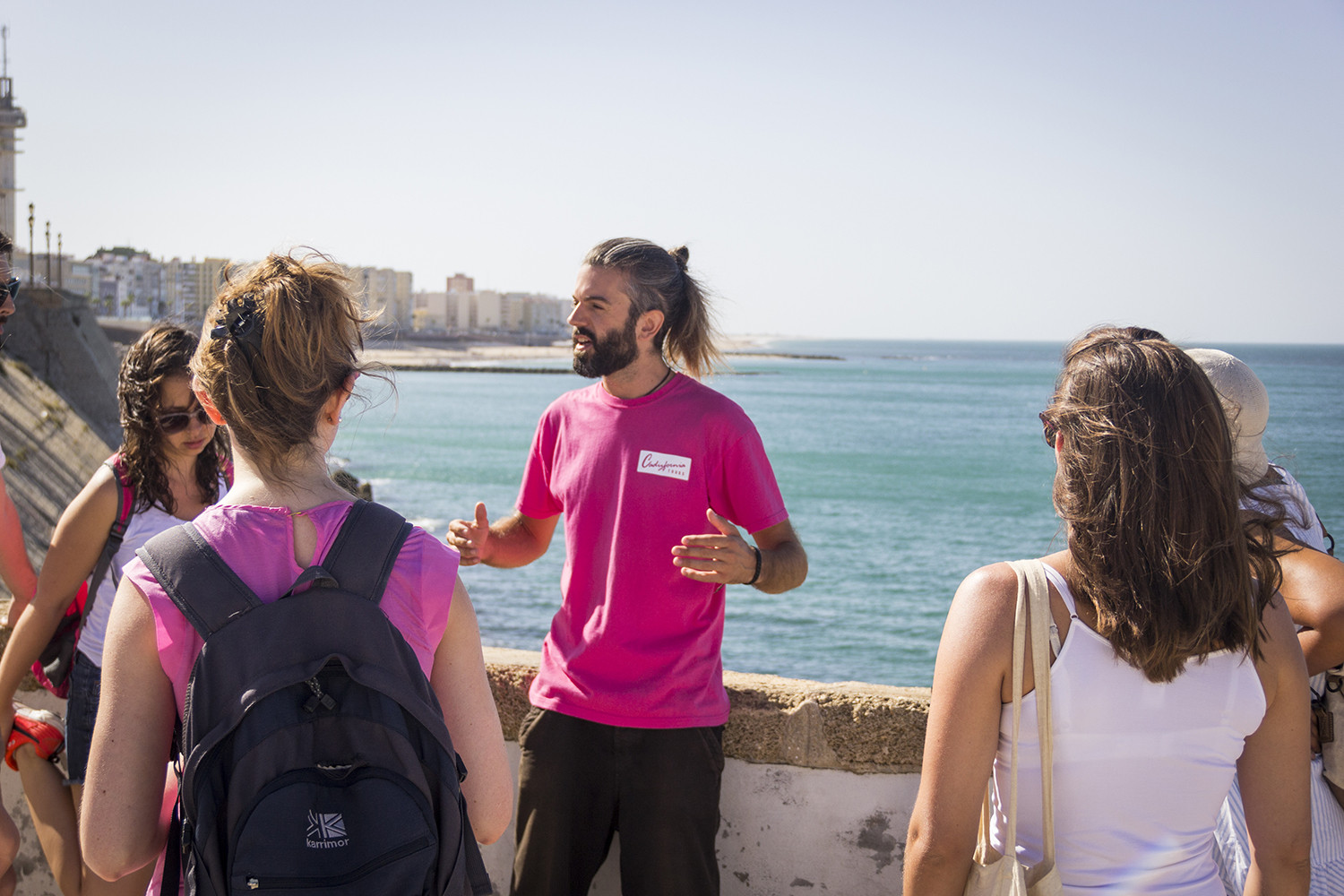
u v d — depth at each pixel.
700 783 2.28
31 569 2.52
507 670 2.57
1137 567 1.40
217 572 1.33
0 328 2.20
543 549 2.82
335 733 1.28
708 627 2.36
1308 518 1.92
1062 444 1.53
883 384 131.25
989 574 1.53
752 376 152.50
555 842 2.32
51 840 2.32
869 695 2.39
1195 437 1.42
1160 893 1.43
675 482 2.38
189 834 1.29
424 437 60.34
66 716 2.28
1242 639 1.43
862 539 29.81
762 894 2.46
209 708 1.27
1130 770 1.44
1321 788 1.86
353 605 1.33
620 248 2.48
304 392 1.41
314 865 1.21
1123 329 1.66
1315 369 163.50
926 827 1.48
